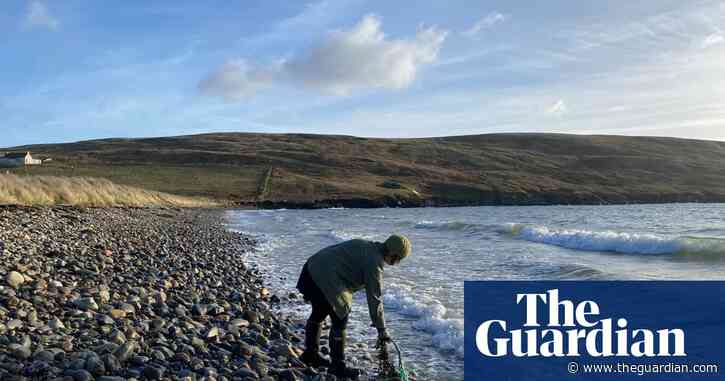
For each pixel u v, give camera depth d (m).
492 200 99.69
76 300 8.03
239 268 15.27
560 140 162.25
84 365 5.57
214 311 9.04
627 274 13.19
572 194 105.75
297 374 6.30
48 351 5.79
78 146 143.38
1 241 12.40
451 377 6.61
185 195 80.69
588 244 21.19
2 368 5.27
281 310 10.26
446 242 23.28
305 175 106.81
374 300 6.04
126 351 6.07
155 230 25.11
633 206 94.62
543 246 21.30
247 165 111.50
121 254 14.38
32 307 7.49
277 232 30.64
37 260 11.02
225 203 75.94
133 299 8.75
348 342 8.09
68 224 19.86
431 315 9.39
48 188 35.16
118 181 89.25
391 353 7.51
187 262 14.87
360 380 6.38
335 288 6.14
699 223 39.38
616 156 142.00
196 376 5.84
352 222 41.38
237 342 7.20
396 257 6.18
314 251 20.11
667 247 18.61
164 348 6.50
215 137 155.75
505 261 15.91
